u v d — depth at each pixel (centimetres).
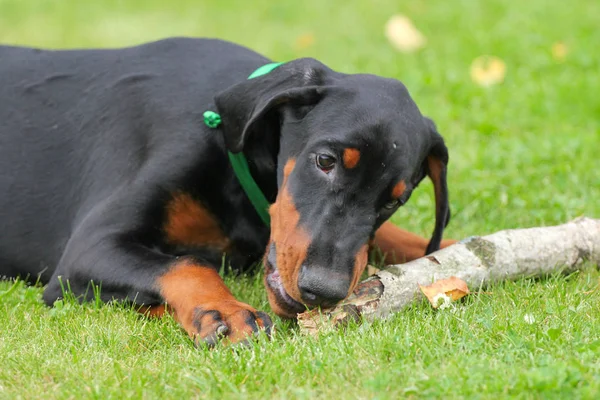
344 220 734
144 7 2081
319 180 746
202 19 1989
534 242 846
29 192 927
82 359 675
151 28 1920
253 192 852
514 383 599
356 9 2059
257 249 888
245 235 879
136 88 913
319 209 734
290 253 721
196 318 720
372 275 795
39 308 820
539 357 644
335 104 775
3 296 841
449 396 598
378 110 765
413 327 716
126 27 1923
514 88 1528
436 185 853
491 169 1196
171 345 721
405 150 762
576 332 696
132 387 625
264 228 880
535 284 844
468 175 1165
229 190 863
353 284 719
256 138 828
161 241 853
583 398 582
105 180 884
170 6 2094
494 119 1364
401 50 1750
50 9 2045
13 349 702
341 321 718
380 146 745
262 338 685
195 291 744
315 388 618
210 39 961
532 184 1139
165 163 848
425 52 1720
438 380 613
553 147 1248
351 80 803
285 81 804
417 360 650
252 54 947
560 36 1830
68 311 786
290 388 614
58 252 910
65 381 638
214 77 898
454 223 1056
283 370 641
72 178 917
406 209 1088
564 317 738
